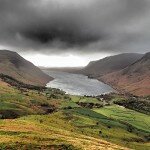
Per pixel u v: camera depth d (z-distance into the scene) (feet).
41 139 294.46
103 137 639.35
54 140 298.35
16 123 422.82
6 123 407.85
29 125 408.26
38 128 397.60
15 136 295.07
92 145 311.27
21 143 261.44
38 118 634.02
